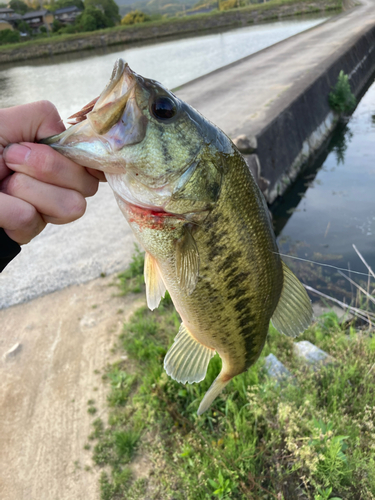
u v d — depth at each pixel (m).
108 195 1.09
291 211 1.12
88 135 0.19
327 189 1.22
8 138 0.19
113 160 0.19
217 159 0.22
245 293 0.24
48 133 0.20
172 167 0.20
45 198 0.18
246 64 2.47
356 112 1.95
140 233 0.23
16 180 0.18
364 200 1.11
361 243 0.88
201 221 0.22
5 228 0.18
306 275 0.77
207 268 0.23
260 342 0.27
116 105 0.18
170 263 0.23
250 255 0.24
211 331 0.25
